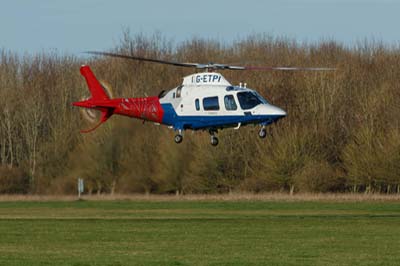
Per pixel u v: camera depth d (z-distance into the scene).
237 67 113.50
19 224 134.25
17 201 188.75
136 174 194.88
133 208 170.00
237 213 158.00
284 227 128.75
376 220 141.00
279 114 115.38
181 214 155.25
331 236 116.12
